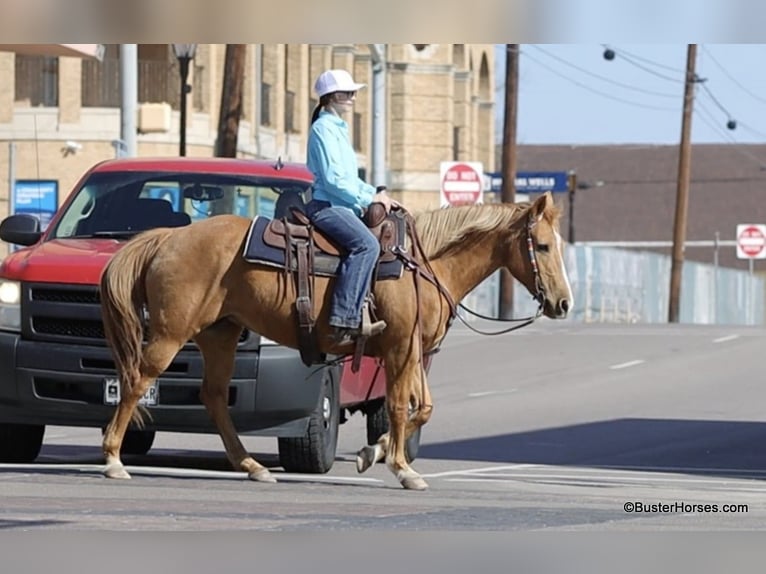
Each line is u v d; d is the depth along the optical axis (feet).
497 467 59.82
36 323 50.70
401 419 48.08
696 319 280.31
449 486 50.78
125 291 47.24
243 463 49.47
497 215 48.88
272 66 180.96
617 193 413.59
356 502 44.34
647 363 114.93
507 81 191.72
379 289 47.03
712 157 419.95
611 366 112.68
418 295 47.50
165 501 42.96
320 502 44.04
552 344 132.46
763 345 131.95
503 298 188.34
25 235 54.19
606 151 422.00
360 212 47.98
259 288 46.62
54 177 159.12
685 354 122.52
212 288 46.73
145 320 48.34
